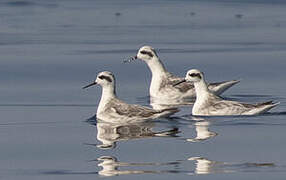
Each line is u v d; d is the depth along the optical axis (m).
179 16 58.38
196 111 26.50
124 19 56.19
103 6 64.50
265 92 30.58
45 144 21.58
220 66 36.53
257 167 18.69
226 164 19.02
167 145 21.25
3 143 21.75
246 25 53.06
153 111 25.03
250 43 44.19
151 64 31.52
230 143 21.41
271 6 65.19
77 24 53.06
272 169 18.47
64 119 25.38
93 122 24.95
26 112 26.52
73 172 18.44
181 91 30.78
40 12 59.94
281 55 39.56
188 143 21.47
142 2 67.62
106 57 38.75
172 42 44.66
